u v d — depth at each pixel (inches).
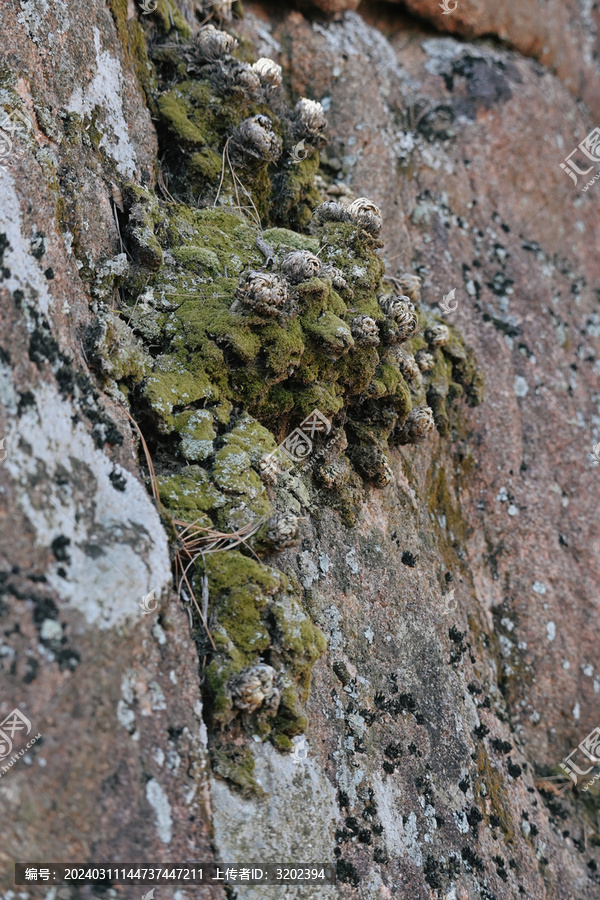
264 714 66.7
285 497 79.4
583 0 172.6
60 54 77.2
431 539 101.4
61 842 53.1
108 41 85.4
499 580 116.5
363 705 79.7
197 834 59.7
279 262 85.9
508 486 120.0
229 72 95.6
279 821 64.7
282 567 77.0
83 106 79.5
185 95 96.4
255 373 79.7
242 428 78.2
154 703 60.3
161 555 64.1
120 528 62.6
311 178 103.5
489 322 125.5
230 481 73.2
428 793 82.4
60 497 59.6
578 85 163.6
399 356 93.0
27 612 54.5
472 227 131.0
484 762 93.8
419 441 98.3
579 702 117.8
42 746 53.2
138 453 73.8
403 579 91.6
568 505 126.3
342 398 87.4
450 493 111.8
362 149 119.3
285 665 69.1
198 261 84.5
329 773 72.6
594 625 123.4
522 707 111.9
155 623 62.3
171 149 94.7
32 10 74.5
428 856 78.4
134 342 77.2
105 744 56.0
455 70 137.5
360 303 88.2
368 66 126.0
